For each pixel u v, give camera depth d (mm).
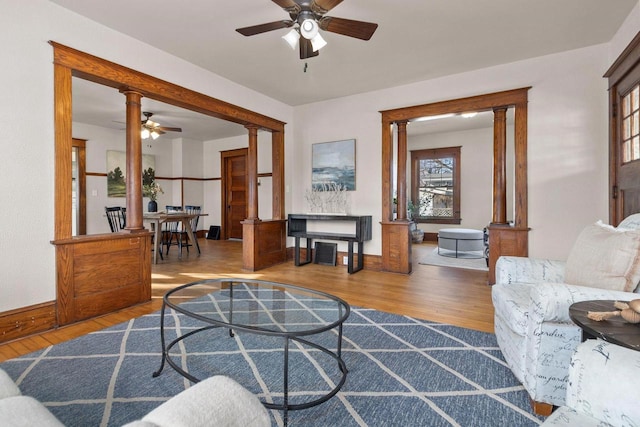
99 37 2854
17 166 2365
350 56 3584
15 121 2355
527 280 2121
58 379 1789
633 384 812
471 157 7652
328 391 1699
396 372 1884
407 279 4145
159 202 7867
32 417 638
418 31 3078
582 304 1354
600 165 3387
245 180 7918
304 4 2215
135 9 2674
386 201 4637
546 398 1466
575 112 3486
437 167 8078
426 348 2189
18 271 2367
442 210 8047
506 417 1486
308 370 1906
